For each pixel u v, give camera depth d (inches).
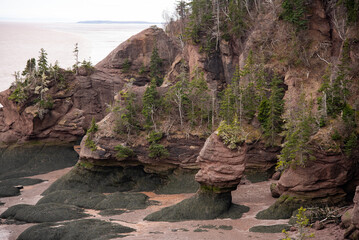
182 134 2386.8
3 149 3139.8
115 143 2393.0
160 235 1485.0
